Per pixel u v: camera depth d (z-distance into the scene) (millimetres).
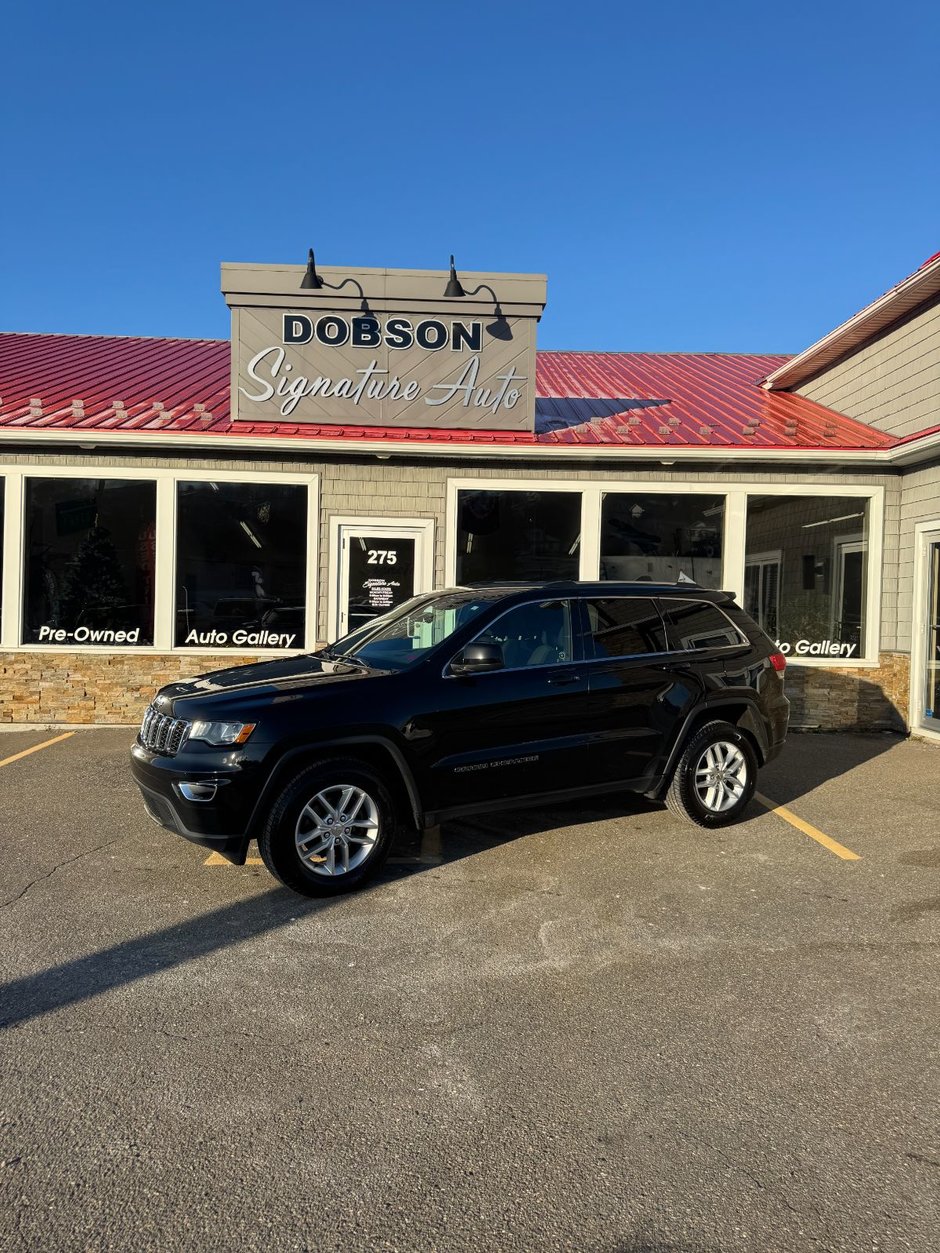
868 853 5551
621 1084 2990
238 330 10141
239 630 9852
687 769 5883
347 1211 2379
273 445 9539
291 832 4613
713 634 6188
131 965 3920
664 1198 2424
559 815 6445
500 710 5164
